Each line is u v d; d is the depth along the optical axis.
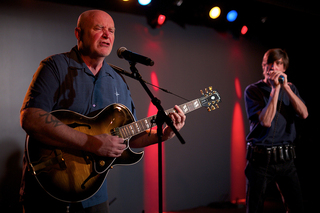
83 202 1.37
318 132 3.98
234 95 3.77
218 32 3.72
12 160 2.51
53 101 1.36
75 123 1.39
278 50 2.35
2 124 2.49
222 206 3.38
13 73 2.55
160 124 1.44
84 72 1.50
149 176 3.15
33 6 2.66
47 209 1.28
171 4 3.22
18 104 2.56
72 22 2.82
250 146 2.26
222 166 3.63
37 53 2.65
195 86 3.49
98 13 1.54
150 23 3.26
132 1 3.13
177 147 3.36
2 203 2.44
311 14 3.80
